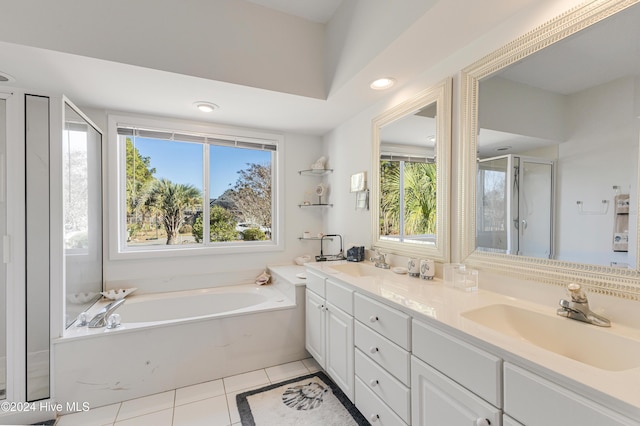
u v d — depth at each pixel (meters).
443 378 1.09
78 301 2.11
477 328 1.02
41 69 1.78
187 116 2.73
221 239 3.11
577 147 1.12
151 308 2.58
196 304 2.76
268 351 2.37
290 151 3.32
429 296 1.42
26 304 1.74
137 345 1.98
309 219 3.42
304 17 2.23
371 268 2.20
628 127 0.99
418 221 1.95
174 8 1.83
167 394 2.01
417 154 1.94
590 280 1.08
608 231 1.04
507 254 1.39
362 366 1.62
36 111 1.78
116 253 2.59
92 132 2.33
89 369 1.86
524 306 1.24
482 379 0.94
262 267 3.19
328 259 2.94
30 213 1.76
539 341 1.13
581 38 1.11
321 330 2.13
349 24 1.97
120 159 2.67
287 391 2.02
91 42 1.64
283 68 2.15
